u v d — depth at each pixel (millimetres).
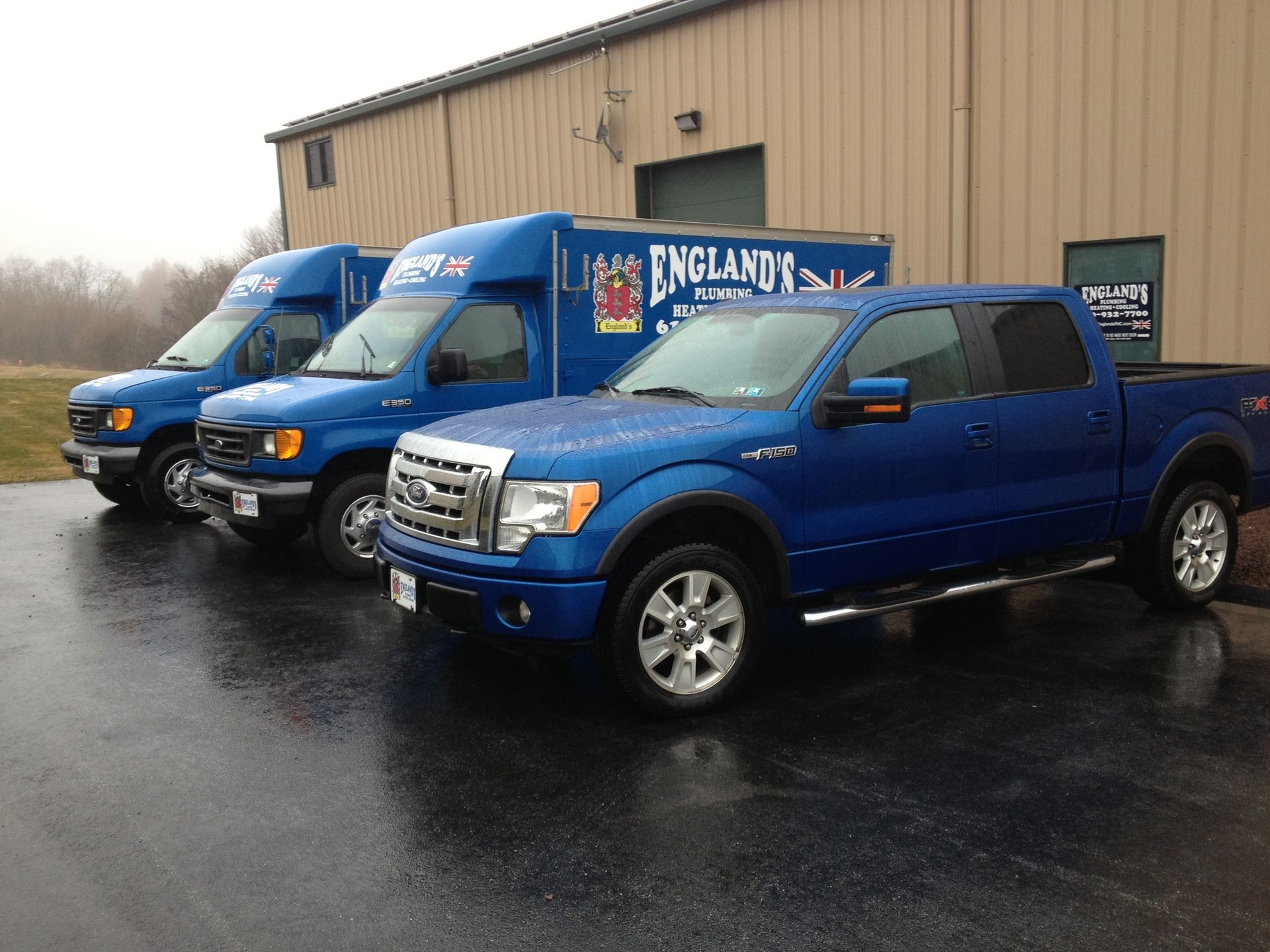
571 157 16484
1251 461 6758
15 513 11055
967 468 5527
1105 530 6113
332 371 8469
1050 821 3865
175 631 6598
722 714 4984
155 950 3152
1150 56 10656
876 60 12812
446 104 18250
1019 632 6246
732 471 4887
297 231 22359
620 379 5980
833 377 5199
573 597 4586
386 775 4367
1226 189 10281
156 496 10180
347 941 3182
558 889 3455
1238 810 3939
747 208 14664
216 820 3994
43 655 6133
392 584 5289
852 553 5258
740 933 3184
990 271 12148
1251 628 6266
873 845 3705
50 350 75625
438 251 8820
